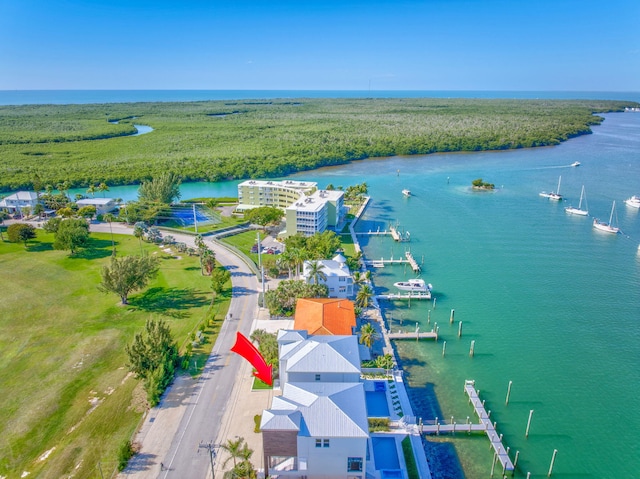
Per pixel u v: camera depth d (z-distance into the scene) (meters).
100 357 89.62
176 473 62.97
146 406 75.62
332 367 70.75
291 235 149.38
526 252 153.88
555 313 112.50
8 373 84.44
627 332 104.31
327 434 57.28
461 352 96.31
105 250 149.88
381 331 102.31
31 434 69.62
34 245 153.88
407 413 76.75
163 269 133.88
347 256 146.25
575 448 71.69
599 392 84.50
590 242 163.62
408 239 167.25
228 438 69.06
